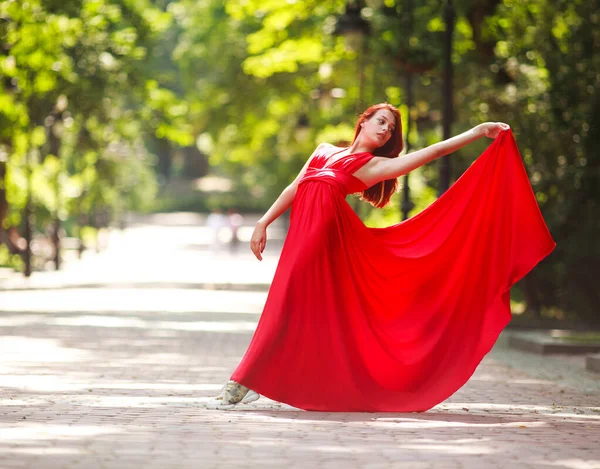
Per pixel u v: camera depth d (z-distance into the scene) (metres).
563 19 31.02
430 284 11.66
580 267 30.52
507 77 34.06
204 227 125.62
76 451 8.63
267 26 42.41
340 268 11.41
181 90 127.81
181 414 10.99
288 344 11.23
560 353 23.08
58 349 20.69
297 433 9.81
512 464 8.49
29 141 45.16
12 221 50.12
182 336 24.66
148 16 54.09
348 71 42.22
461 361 11.59
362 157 11.52
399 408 11.41
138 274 52.53
